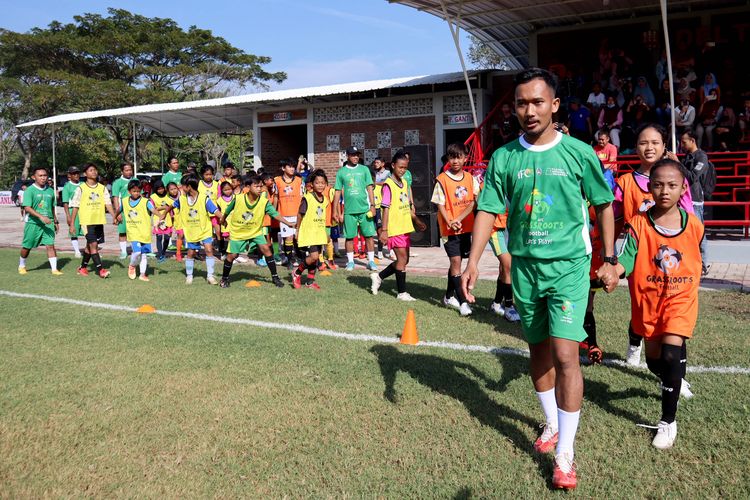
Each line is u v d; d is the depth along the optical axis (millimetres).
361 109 19406
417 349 5660
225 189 12195
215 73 45156
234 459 3521
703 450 3555
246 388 4656
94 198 11078
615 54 16531
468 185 7344
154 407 4301
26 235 10914
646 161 5031
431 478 3295
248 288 9297
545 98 3402
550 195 3457
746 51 15500
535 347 3721
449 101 17984
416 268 11320
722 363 5039
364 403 4320
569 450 3295
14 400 4449
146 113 22703
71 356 5539
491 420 4023
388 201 8008
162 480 3303
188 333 6336
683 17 16078
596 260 5074
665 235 4000
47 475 3375
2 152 53750
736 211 14852
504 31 18000
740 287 8312
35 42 42906
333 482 3258
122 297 8555
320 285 9484
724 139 15008
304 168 14680
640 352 5324
